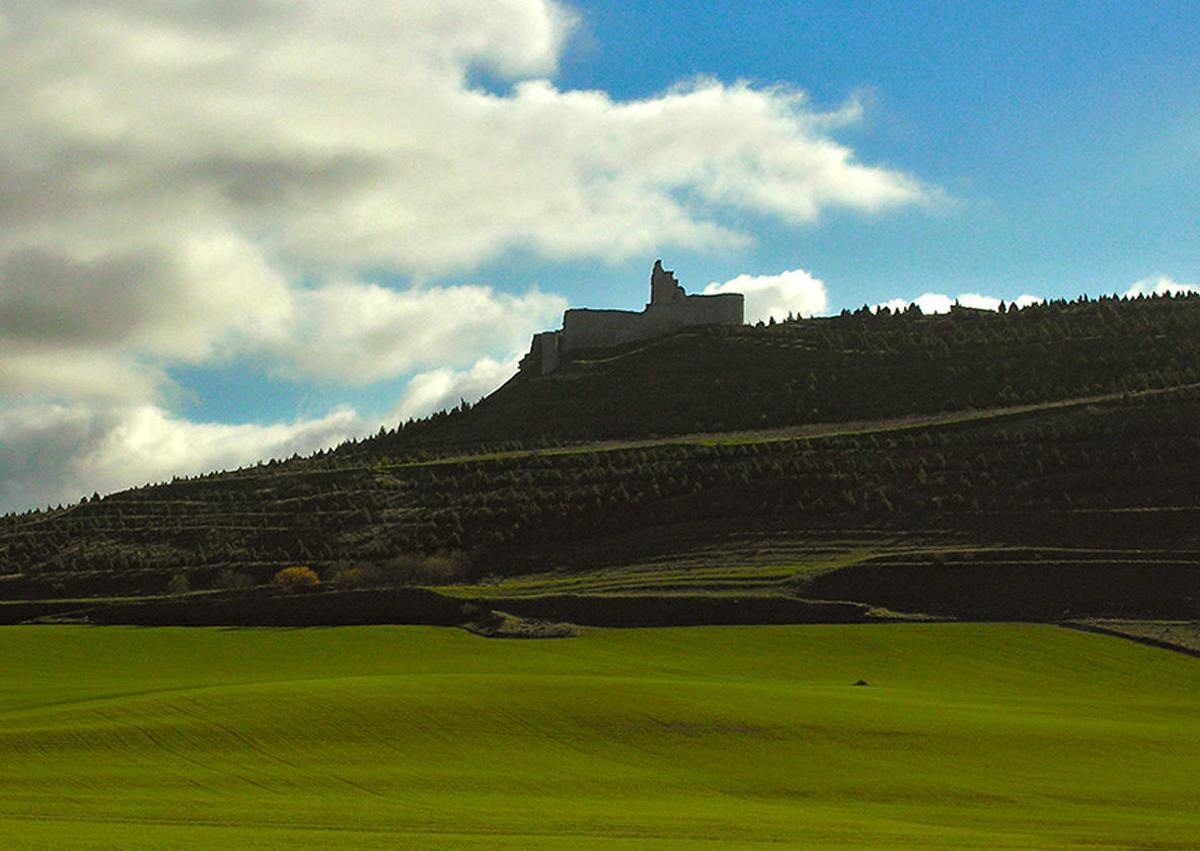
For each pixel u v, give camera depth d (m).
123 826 59.69
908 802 71.94
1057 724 91.38
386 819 63.25
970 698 106.25
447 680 98.38
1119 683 114.56
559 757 80.12
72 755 78.81
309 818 63.22
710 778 76.50
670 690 96.00
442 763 78.25
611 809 67.69
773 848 56.19
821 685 108.50
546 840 57.56
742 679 116.88
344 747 81.12
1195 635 127.12
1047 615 137.25
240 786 72.12
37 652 137.00
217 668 127.31
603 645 132.62
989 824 66.31
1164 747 85.38
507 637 137.75
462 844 55.97
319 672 122.88
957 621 136.38
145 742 81.50
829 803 71.50
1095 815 68.88
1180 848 59.62
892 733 86.69
